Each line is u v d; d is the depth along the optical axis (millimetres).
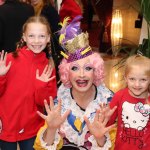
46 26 2066
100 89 1805
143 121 1746
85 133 1719
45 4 2705
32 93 1993
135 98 1766
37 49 2029
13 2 2389
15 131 2010
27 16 2430
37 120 2053
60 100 1651
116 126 1837
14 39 2387
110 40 5910
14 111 1987
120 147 1796
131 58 1804
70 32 1729
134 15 5898
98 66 1735
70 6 3145
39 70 2043
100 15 6051
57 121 1592
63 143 1766
